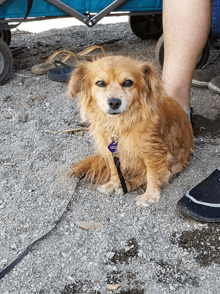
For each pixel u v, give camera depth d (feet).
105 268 2.04
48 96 3.99
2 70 4.11
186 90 3.09
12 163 2.97
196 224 2.31
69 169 2.89
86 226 2.34
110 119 2.38
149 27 5.43
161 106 2.45
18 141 3.25
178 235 2.24
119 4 4.00
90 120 2.51
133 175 2.83
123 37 5.81
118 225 2.34
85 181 2.79
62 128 3.45
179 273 1.99
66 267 2.06
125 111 2.30
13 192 2.67
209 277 1.96
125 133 2.41
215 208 2.30
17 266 2.08
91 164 2.79
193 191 2.42
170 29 2.90
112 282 1.96
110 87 2.16
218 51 5.08
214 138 3.25
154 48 5.20
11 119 3.57
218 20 2.68
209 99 3.89
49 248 2.19
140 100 2.30
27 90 4.10
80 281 1.97
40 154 3.08
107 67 2.19
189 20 2.79
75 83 2.35
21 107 3.78
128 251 2.14
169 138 2.61
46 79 4.32
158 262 2.06
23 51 5.27
